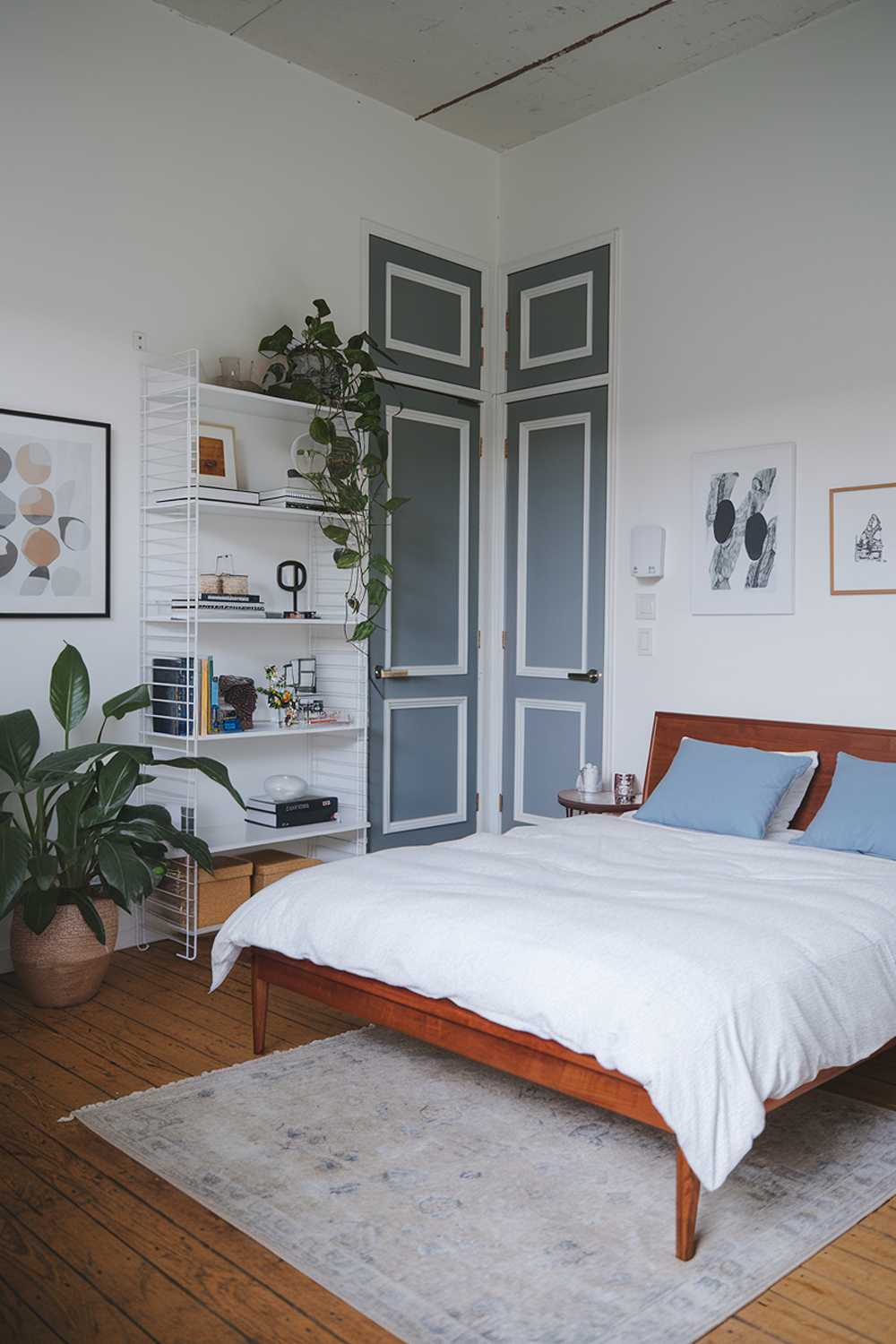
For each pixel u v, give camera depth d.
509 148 5.44
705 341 4.62
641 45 4.46
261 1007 3.19
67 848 3.44
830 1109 2.88
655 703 4.82
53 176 3.92
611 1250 2.18
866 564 4.11
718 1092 2.13
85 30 3.99
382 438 4.62
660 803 4.08
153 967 4.01
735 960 2.38
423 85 4.84
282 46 4.52
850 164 4.15
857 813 3.58
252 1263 2.15
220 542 4.49
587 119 5.08
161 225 4.23
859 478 4.13
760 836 3.81
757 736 4.33
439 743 5.32
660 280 4.79
